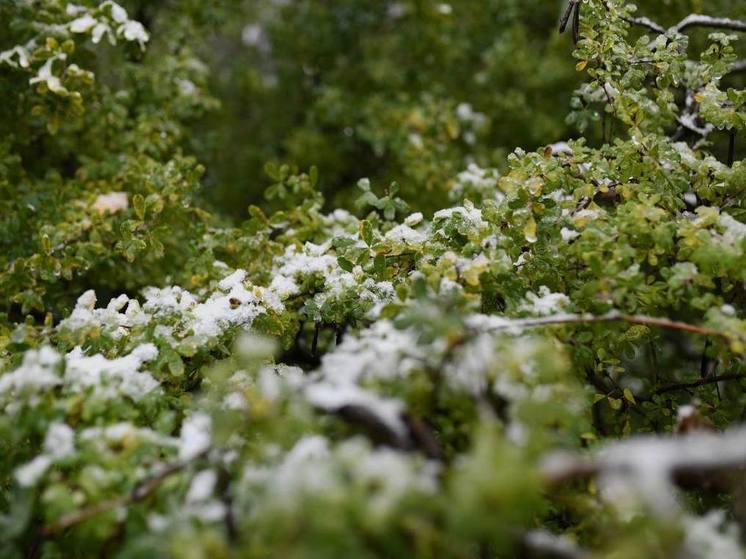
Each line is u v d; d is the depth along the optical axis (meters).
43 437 0.56
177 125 1.27
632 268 0.60
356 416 0.48
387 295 0.71
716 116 0.74
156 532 0.45
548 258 0.68
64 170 1.26
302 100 1.93
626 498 0.45
